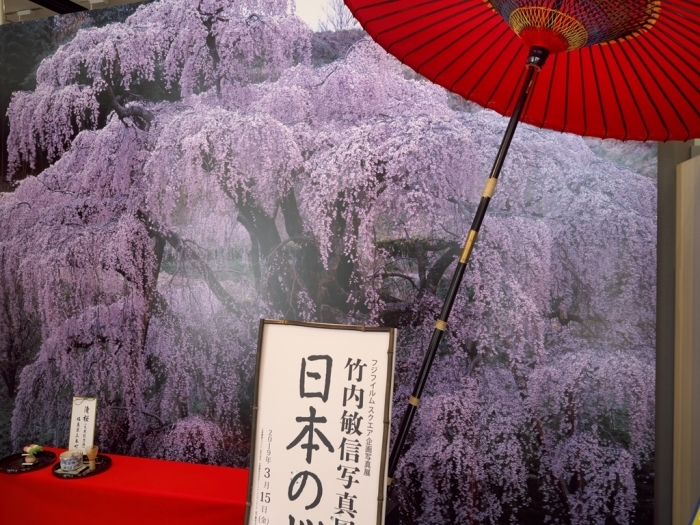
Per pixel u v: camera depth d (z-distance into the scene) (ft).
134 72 9.04
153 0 8.95
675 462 7.22
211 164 8.75
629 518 7.35
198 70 8.79
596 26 3.90
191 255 8.86
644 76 4.33
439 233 7.95
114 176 9.12
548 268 7.60
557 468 7.57
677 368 7.20
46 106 9.38
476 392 7.82
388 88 8.11
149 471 8.22
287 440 5.23
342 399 5.17
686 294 6.94
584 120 4.82
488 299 7.79
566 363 7.55
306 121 8.41
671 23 3.86
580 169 7.51
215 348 8.77
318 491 5.08
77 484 7.70
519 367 7.70
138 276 9.04
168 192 8.92
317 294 8.38
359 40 8.18
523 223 7.68
